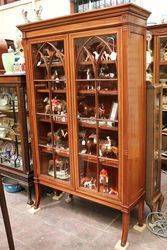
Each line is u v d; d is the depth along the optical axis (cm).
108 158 197
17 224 224
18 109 243
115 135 198
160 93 202
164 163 322
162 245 193
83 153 210
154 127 197
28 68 223
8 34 376
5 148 287
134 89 180
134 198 196
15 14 360
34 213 240
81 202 258
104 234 208
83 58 194
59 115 220
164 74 313
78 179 214
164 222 216
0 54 285
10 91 260
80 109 207
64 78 209
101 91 191
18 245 198
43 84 228
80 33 184
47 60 215
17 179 259
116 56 173
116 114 188
